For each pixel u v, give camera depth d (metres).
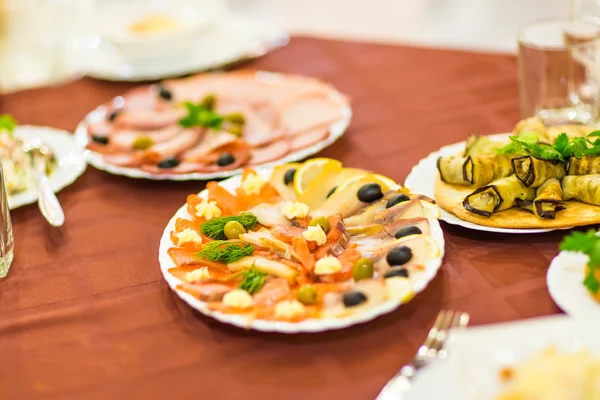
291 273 0.97
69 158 1.30
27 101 1.56
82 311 1.01
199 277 0.99
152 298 1.02
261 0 3.19
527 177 1.05
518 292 0.97
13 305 1.04
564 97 1.27
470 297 0.97
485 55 1.53
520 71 1.28
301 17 2.99
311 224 1.03
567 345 0.85
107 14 1.73
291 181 1.14
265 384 0.90
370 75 1.51
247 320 0.93
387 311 0.93
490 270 1.00
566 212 1.04
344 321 0.91
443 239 1.01
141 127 1.36
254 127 1.35
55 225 1.16
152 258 1.09
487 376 0.84
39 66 2.38
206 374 0.91
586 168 1.05
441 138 1.29
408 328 0.94
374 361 0.91
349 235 1.04
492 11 2.87
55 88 1.60
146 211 1.19
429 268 0.96
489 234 1.05
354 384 0.89
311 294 0.94
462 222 1.06
